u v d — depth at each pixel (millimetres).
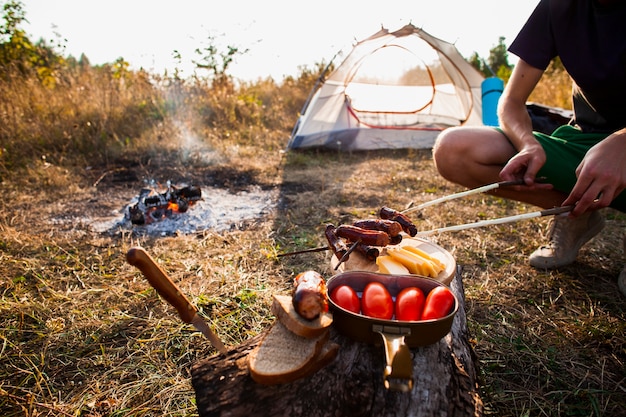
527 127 2334
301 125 6508
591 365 1905
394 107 6969
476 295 2449
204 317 2242
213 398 1142
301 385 1156
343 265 1617
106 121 6461
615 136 1839
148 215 3637
